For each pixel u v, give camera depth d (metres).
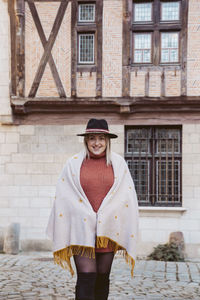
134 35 9.24
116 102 9.05
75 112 9.31
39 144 9.39
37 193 9.36
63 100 9.12
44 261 7.52
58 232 3.05
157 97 9.00
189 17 9.05
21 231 9.33
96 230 2.98
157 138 9.36
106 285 3.13
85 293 2.87
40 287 5.30
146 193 9.32
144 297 4.87
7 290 5.10
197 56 9.00
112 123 9.27
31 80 9.21
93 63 9.21
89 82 9.16
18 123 9.41
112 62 9.13
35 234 9.32
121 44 9.13
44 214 9.32
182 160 9.16
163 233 9.09
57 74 9.16
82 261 2.97
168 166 9.34
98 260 3.10
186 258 8.96
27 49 9.22
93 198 3.05
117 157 3.25
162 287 5.49
